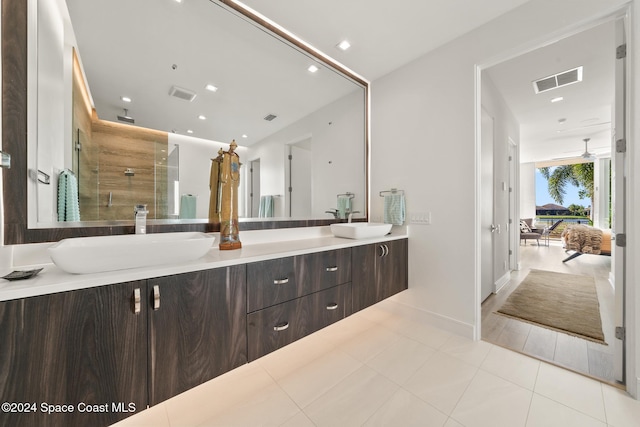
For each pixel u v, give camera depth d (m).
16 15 1.07
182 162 1.60
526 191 8.08
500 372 1.59
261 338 1.36
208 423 1.24
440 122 2.18
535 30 1.67
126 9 1.43
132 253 1.01
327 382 1.53
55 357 0.84
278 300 1.44
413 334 2.11
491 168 2.94
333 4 1.70
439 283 2.20
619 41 1.46
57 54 1.23
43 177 1.16
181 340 1.09
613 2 1.41
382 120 2.65
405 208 2.45
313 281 1.63
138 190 1.46
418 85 2.33
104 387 0.92
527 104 3.51
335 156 2.47
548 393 1.40
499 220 3.28
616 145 1.49
